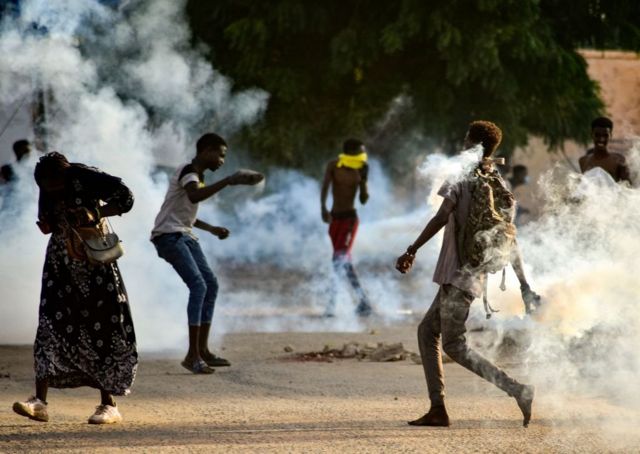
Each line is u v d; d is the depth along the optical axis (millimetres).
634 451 14547
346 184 33406
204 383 20844
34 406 15961
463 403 18328
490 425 16297
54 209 16141
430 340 16312
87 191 16078
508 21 46250
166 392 19734
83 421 16688
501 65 47719
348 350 24734
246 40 48000
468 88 48906
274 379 21203
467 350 15789
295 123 50406
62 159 16188
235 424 16453
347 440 15109
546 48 48188
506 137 48688
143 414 17438
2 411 17500
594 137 26297
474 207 15594
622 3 51250
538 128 53250
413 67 49812
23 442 14859
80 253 16000
